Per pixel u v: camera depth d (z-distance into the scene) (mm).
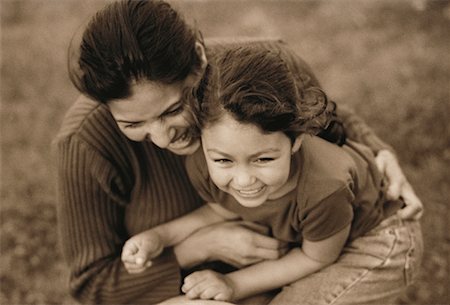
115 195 2713
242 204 2385
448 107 5586
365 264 2768
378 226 2846
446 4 7270
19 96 6824
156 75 2264
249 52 2283
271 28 7371
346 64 6500
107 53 2254
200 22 7547
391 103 5723
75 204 2725
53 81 7043
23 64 7371
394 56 6504
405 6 7391
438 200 4723
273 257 2795
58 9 8602
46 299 4582
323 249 2650
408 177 4945
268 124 2166
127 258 2709
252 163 2250
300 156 2453
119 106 2334
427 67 6223
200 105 2238
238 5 7863
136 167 2695
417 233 2988
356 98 5879
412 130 5391
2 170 5781
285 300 2734
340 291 2727
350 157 2652
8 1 8805
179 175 2793
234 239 2781
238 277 2754
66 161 2648
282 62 2291
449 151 5176
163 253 2842
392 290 2865
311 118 2314
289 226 2637
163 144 2422
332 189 2449
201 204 2914
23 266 4836
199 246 2846
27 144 6129
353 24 7234
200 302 2557
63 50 7633
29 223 5180
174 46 2305
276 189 2350
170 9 2377
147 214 2818
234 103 2146
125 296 2879
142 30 2264
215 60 2311
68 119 2686
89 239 2797
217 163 2291
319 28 7242
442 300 4098
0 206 5363
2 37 8023
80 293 2943
